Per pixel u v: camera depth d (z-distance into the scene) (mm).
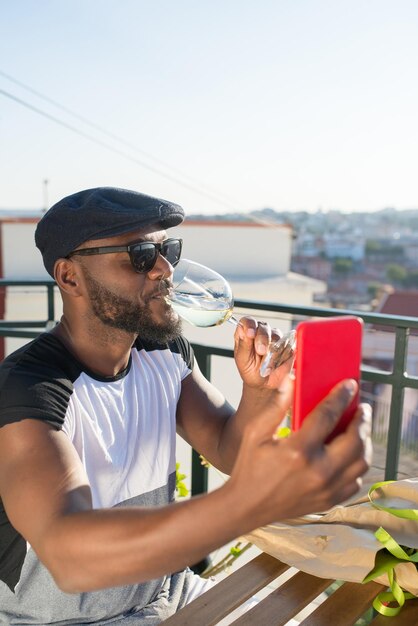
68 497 927
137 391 1335
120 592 1249
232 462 1366
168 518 746
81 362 1248
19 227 13359
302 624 1154
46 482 956
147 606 1323
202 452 1466
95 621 1247
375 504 1303
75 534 818
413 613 1204
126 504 1290
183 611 1164
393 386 2088
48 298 2805
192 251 15719
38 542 878
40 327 2871
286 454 667
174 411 1419
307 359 792
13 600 1190
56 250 1231
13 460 1009
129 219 1181
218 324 1518
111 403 1261
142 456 1321
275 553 1316
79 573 806
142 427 1329
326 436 681
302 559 1283
